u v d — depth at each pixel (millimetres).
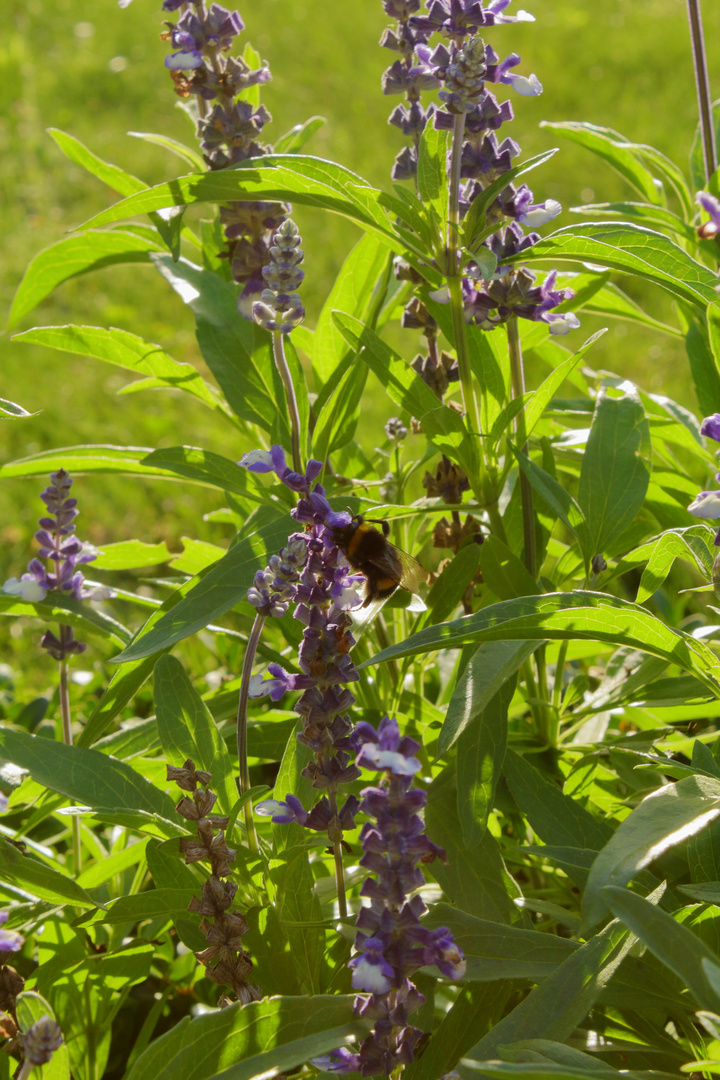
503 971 1956
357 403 2898
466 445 2592
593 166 11016
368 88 14000
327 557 1898
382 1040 1720
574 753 2912
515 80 2506
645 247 2291
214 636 4340
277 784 2217
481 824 2172
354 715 2764
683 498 3260
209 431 7258
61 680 2904
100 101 13938
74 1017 2373
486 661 2076
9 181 11594
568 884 2816
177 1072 1750
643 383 7309
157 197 2514
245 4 18297
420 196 2492
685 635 1937
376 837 1607
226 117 2814
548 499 2570
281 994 2152
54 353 8336
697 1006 1961
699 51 3262
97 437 7152
